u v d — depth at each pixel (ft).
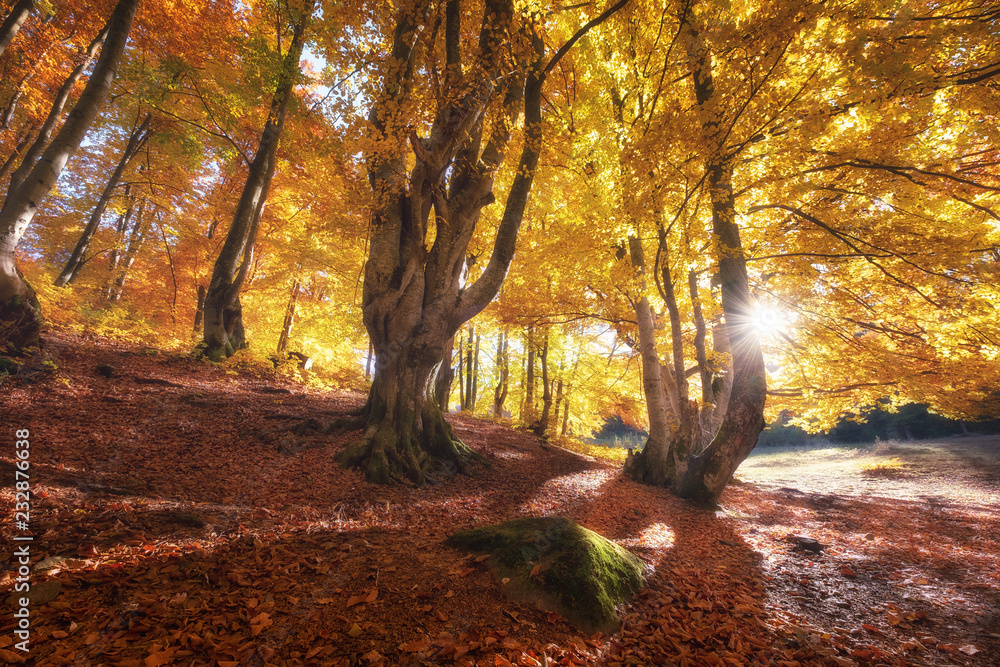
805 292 32.91
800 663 9.29
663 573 13.62
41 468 13.12
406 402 21.90
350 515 15.12
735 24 19.31
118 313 35.22
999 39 16.10
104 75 23.82
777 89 19.75
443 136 20.22
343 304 50.78
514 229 23.26
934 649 10.34
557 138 27.68
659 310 41.88
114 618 7.57
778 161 22.94
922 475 44.80
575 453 42.27
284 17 27.53
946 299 27.02
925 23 18.66
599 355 65.98
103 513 11.53
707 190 22.97
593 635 9.23
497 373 72.13
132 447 16.83
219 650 7.08
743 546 18.62
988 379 30.66
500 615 9.28
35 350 21.48
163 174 47.14
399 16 22.53
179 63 29.55
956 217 26.40
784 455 86.43
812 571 15.66
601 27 26.07
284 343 50.90
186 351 32.37
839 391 38.37
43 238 50.39
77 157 48.21
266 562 10.47
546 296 40.83
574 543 11.50
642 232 26.96
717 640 9.91
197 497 14.25
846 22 16.90
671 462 30.68
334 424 22.48
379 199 22.17
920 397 35.86
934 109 21.01
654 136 19.79
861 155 22.89
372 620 8.52
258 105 31.58
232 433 20.51
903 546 19.15
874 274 32.30
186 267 51.37
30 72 33.32
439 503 18.31
